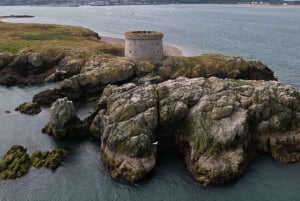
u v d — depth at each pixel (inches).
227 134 2090.3
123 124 2172.7
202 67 3563.0
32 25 6382.9
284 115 2327.8
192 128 2214.6
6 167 2129.7
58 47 4355.3
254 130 2303.2
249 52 5615.2
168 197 1872.5
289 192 1904.5
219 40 6879.9
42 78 3927.2
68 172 2108.8
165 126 2288.4
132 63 3491.6
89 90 3196.4
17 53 4158.5
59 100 2518.5
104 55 4067.4
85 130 2541.8
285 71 4357.8
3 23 6555.1
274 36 7672.2
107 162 2134.6
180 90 2390.5
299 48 6038.4
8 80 3799.2
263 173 2053.4
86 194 1915.6
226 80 2691.9
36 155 2245.3
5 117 2903.5
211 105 2246.6
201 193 1894.7
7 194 1923.0
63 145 2423.7
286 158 2171.5
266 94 2391.7
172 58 3661.4
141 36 3565.5
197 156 2082.9
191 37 7268.7
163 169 2100.1
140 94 2368.4
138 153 2062.0
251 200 1844.2
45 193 1931.6
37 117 2898.6
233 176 1982.0
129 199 1870.1
